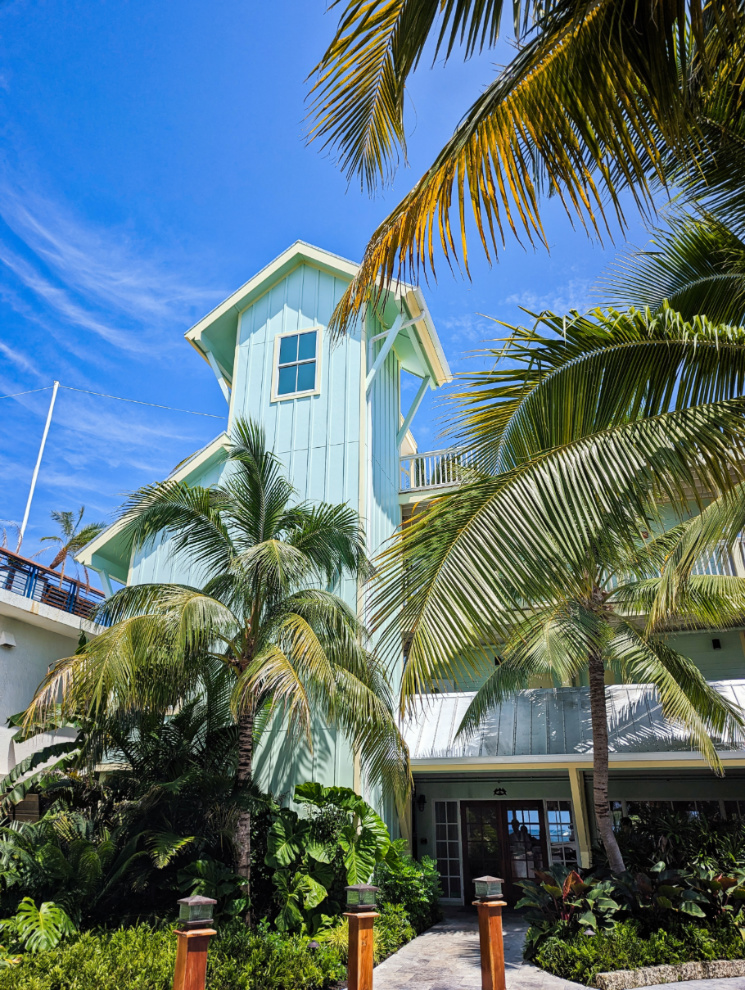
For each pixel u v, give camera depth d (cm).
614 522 398
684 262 671
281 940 885
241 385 1616
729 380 490
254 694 968
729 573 1297
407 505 1672
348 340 1544
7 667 1247
